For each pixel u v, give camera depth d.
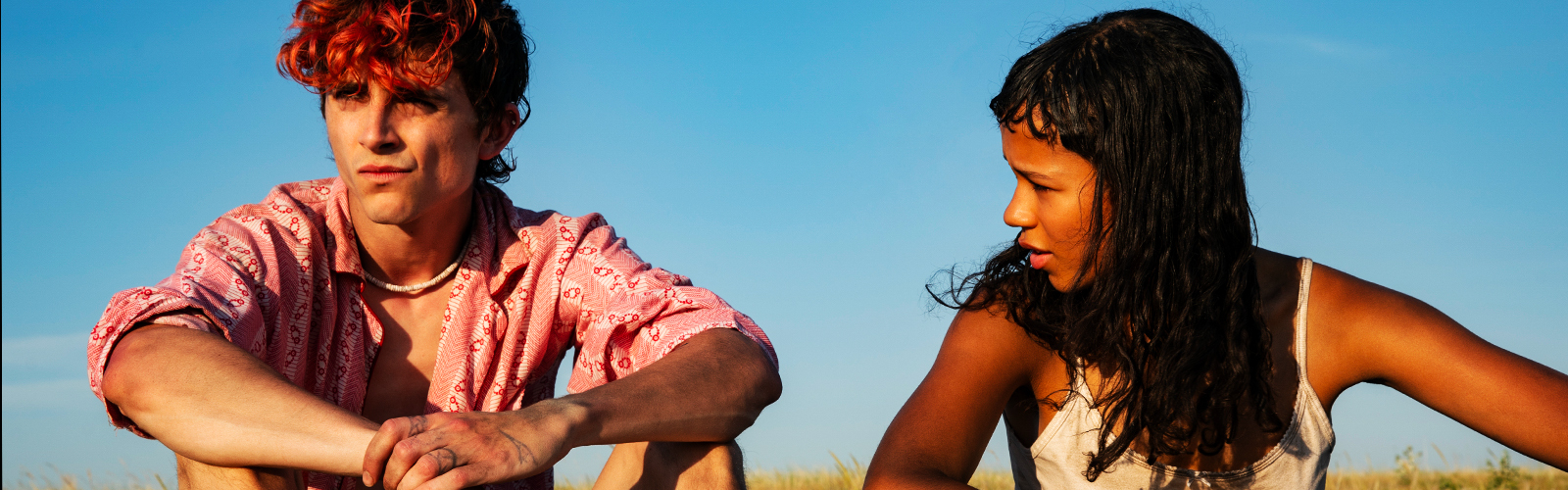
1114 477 1.85
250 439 1.45
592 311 2.12
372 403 2.09
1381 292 1.82
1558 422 1.60
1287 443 1.80
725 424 1.74
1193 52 1.65
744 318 1.98
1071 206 1.62
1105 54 1.61
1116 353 1.73
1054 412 1.91
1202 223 1.67
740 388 1.75
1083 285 1.78
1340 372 1.83
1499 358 1.69
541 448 1.46
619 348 2.04
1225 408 1.75
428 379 2.12
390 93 1.76
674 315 1.98
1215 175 1.67
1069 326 1.81
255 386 1.48
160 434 1.49
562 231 2.18
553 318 2.15
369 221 1.98
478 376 2.05
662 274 2.12
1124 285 1.67
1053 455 1.88
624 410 1.59
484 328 2.07
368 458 1.39
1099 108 1.57
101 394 1.56
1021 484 2.03
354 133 1.78
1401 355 1.76
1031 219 1.67
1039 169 1.62
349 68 1.72
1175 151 1.63
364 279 2.04
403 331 2.10
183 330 1.56
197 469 1.52
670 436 1.67
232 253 1.83
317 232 1.98
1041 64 1.63
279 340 1.88
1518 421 1.64
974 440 1.83
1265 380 1.76
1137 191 1.61
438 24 1.78
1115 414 1.74
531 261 2.12
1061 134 1.58
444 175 1.86
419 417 1.43
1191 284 1.66
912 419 1.79
